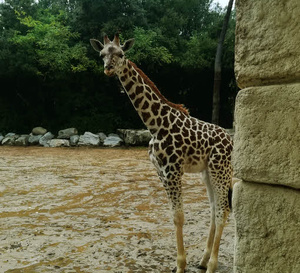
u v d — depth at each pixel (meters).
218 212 3.45
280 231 1.85
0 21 20.30
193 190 7.65
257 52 1.93
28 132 19.58
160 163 3.44
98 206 6.31
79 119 19.33
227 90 19.25
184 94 20.16
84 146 16.70
